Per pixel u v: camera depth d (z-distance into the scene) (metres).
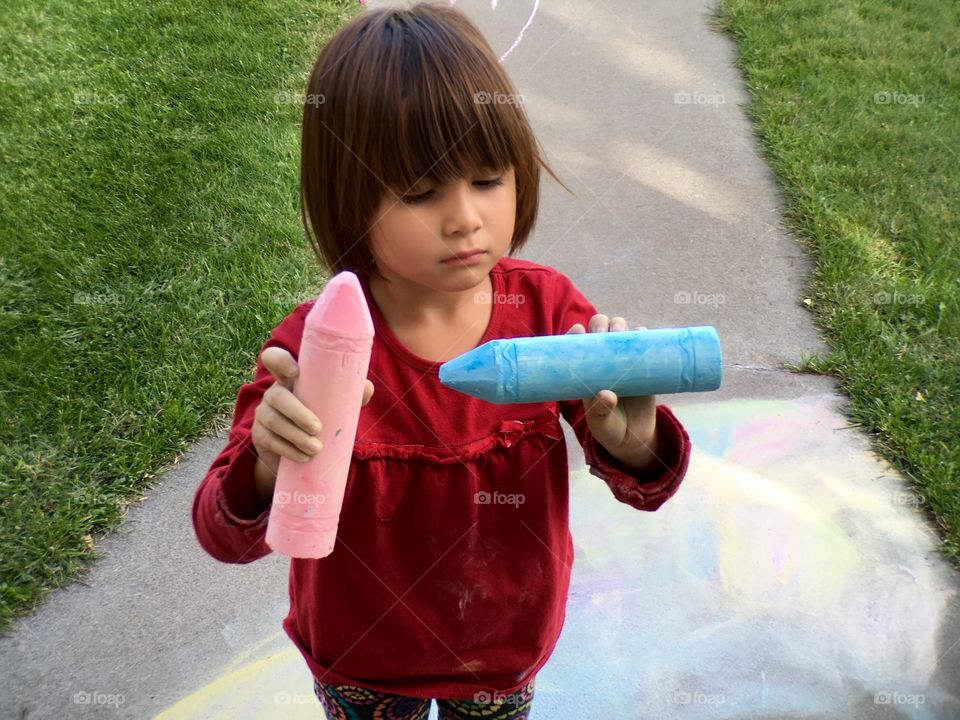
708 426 3.19
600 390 1.11
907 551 2.76
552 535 1.47
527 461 1.42
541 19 5.91
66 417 3.07
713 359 1.11
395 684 1.56
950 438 3.04
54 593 2.62
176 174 4.18
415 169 1.20
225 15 5.50
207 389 3.18
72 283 3.60
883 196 4.23
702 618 2.62
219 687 2.42
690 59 5.50
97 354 3.29
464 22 1.29
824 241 3.96
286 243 3.84
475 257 1.24
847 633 2.56
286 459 1.08
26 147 4.34
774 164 4.54
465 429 1.39
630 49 5.60
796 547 2.79
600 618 2.62
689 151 4.69
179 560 2.73
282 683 2.43
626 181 4.47
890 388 3.22
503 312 1.45
